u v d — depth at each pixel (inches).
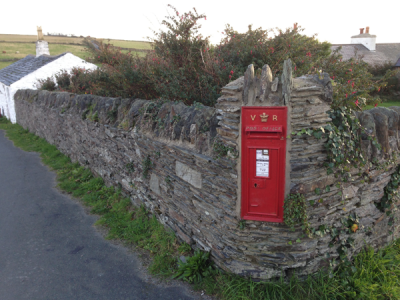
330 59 229.9
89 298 139.6
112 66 301.4
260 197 125.0
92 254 176.2
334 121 124.4
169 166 176.4
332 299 124.6
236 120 122.2
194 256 151.0
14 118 734.5
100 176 291.4
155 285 146.6
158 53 241.6
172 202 179.9
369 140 137.8
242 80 126.9
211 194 143.3
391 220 161.2
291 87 112.4
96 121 276.5
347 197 134.8
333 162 122.7
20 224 216.5
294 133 114.7
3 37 2239.2
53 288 147.3
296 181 118.9
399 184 159.9
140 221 205.8
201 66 213.5
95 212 233.0
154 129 192.4
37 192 278.5
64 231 205.0
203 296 136.6
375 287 128.9
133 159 220.7
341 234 136.6
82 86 460.4
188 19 215.6
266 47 211.9
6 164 375.2
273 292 126.7
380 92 641.0
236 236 132.6
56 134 421.1
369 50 1138.7
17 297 141.5
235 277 136.6
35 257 174.9
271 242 128.4
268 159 120.3
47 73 703.1
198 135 152.3
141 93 274.4
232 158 125.5
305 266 130.8
